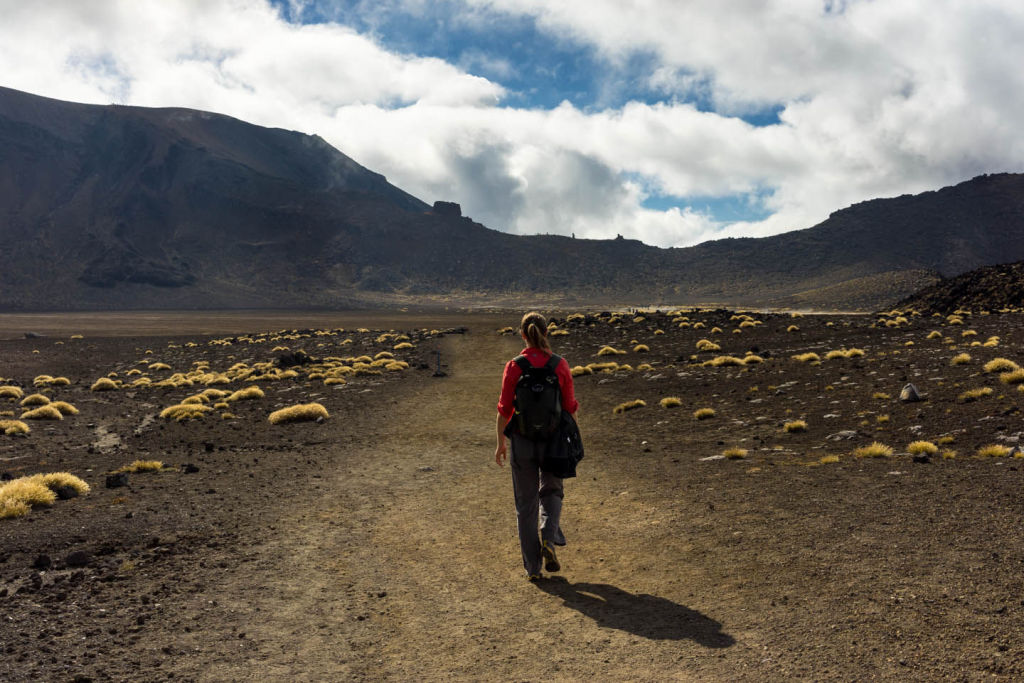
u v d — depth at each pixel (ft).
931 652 12.09
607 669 12.55
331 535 23.38
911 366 63.57
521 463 17.69
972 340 82.53
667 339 143.13
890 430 38.11
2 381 136.77
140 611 16.34
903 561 16.51
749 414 50.29
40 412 70.38
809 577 16.19
